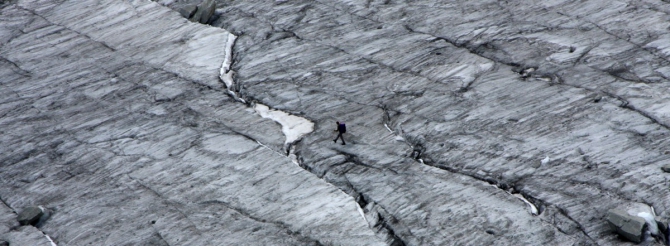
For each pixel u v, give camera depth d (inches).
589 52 3257.9
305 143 2888.8
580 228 2208.4
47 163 2979.8
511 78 3157.0
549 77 3122.5
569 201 2331.4
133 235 2461.9
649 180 2348.7
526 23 3612.2
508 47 3412.9
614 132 2647.6
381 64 3435.0
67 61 3828.7
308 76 3412.9
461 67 3304.6
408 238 2283.5
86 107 3373.5
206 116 3176.7
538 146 2645.2
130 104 3348.9
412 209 2412.6
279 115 3132.4
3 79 3722.9
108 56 3821.4
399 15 3890.3
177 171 2797.7
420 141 2810.0
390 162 2696.9
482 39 3516.2
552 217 2278.5
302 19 3983.8
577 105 2864.2
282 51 3673.7
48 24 4264.3
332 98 3206.2
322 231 2359.7
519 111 2891.2
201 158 2864.2
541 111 2869.1
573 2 3742.6
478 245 2204.7
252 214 2495.1
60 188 2797.7
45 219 2623.0
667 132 2588.6
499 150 2664.9
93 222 2561.5
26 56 3924.7
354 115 3053.6
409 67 3371.1
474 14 3784.5
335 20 3929.6
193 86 3440.0
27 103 3469.5
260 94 3316.9
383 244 2265.0
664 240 2121.1
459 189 2486.5
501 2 3870.6
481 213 2343.8
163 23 4082.2
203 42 3846.0
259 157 2817.4
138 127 3149.6
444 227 2304.4
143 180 2770.7
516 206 2356.1
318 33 3811.5
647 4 3602.4
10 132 3243.1
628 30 3395.7
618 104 2822.3
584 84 3014.3
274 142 2920.8
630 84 2957.7
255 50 3732.8
